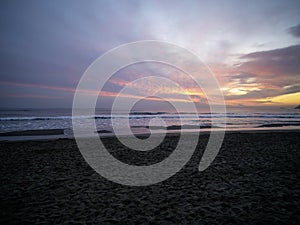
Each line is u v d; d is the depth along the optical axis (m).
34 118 31.78
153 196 4.55
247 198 4.33
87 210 3.87
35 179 5.77
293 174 6.07
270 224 3.25
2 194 4.69
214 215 3.60
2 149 10.08
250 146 11.02
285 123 29.16
